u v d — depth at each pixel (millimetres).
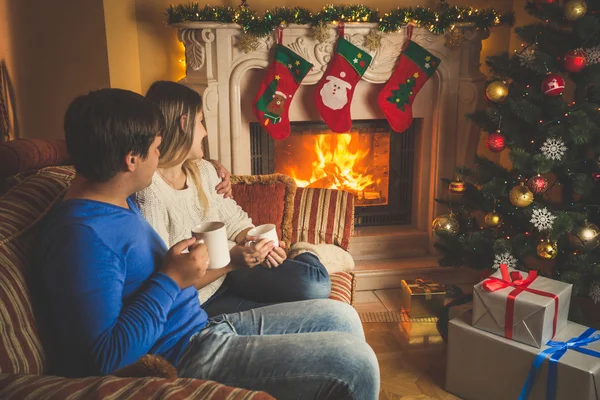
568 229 2145
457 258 2611
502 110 2363
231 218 1883
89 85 2861
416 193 3258
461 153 2990
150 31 2902
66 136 1105
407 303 2697
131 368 979
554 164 2189
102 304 1048
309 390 1227
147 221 1413
